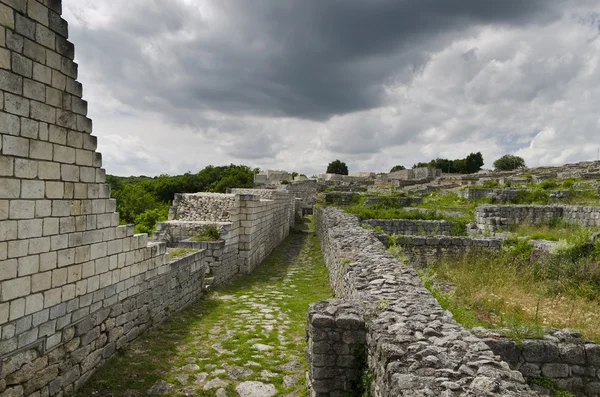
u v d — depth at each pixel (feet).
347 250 29.35
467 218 60.34
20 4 14.66
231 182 132.36
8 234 14.37
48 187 16.21
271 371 20.08
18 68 14.64
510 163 276.62
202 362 21.08
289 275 47.37
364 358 14.34
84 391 17.98
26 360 15.24
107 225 20.45
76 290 18.04
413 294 17.48
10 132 14.35
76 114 17.79
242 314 30.50
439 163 294.25
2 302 14.20
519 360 15.83
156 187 126.62
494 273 32.76
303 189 134.31
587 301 28.89
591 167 137.08
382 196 95.35
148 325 25.38
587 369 15.66
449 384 9.78
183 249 36.04
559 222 53.72
